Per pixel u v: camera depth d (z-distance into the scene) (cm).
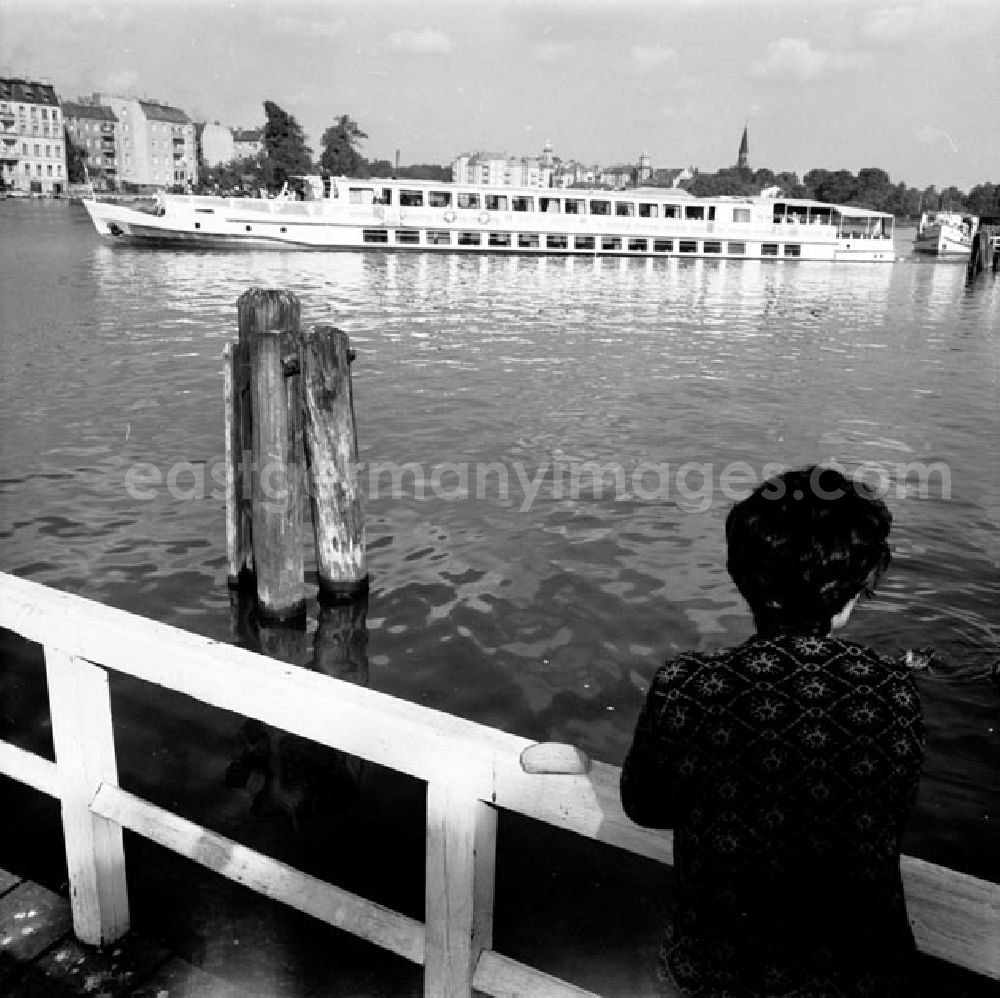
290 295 725
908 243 9044
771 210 5456
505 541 924
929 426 1503
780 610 166
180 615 770
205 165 16462
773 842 152
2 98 13438
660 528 972
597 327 2645
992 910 160
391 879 441
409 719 208
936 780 537
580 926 408
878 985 151
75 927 290
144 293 3059
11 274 3538
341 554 773
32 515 979
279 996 318
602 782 190
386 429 1387
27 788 477
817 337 2569
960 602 791
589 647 710
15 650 665
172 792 502
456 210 5012
